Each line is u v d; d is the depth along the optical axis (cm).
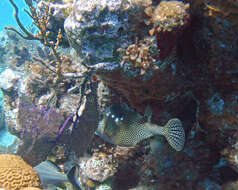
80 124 111
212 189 92
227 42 82
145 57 83
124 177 115
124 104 105
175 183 98
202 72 90
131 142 90
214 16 79
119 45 84
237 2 75
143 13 82
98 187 114
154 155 104
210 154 96
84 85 101
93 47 85
